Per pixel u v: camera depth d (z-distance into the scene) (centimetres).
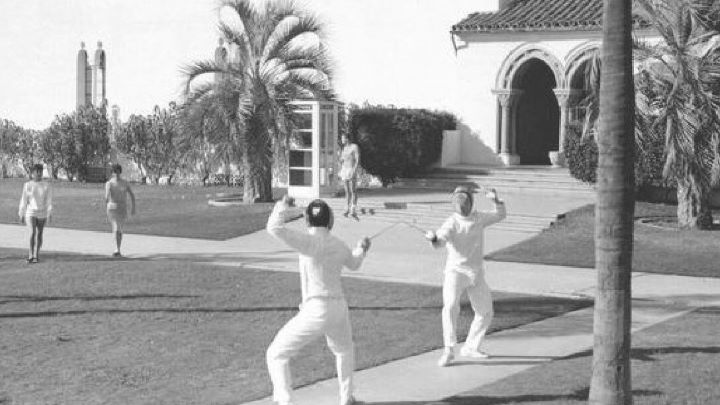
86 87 3772
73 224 2477
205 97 2600
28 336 1274
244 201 2709
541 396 988
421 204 2439
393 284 1664
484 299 1159
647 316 1430
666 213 2355
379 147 2862
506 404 965
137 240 2219
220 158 2656
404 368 1125
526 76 3072
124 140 3469
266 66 2675
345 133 2827
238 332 1300
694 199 2159
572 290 1623
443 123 2958
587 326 1353
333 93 2688
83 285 1617
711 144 2052
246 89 2603
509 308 1471
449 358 1132
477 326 1167
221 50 3441
